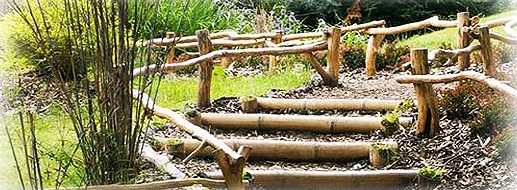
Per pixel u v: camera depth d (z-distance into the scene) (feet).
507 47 25.67
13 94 21.06
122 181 11.66
